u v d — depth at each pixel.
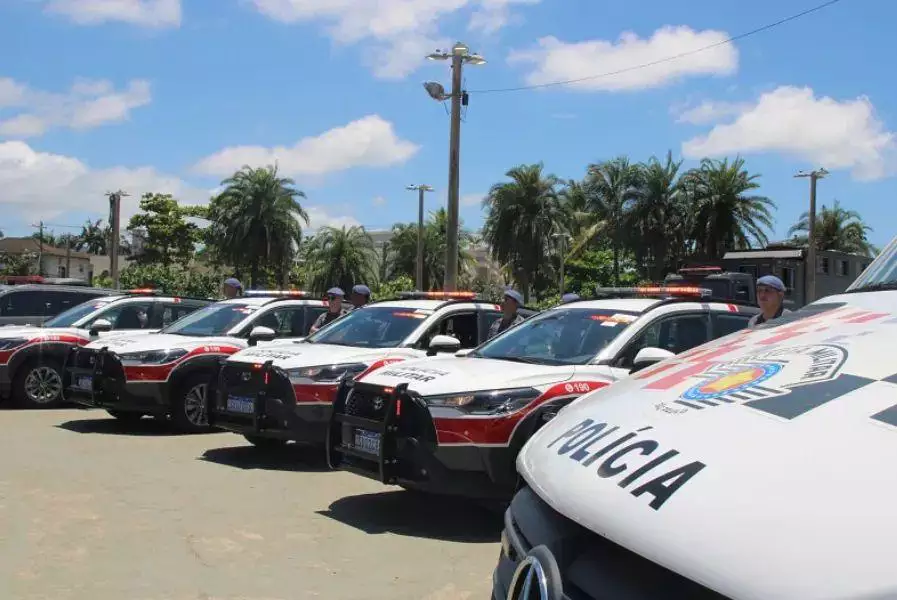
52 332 12.84
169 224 59.75
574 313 7.27
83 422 11.27
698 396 2.22
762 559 1.46
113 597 4.74
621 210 46.16
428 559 5.53
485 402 5.93
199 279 40.19
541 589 2.00
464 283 53.91
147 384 9.95
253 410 8.27
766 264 30.45
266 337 9.98
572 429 2.47
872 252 58.66
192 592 4.84
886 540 1.37
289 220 39.88
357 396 6.61
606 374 6.40
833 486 1.54
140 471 8.10
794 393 1.98
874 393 1.84
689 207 44.59
